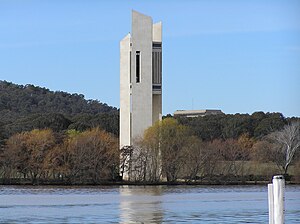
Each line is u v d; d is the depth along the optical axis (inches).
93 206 4512.8
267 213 3924.7
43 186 7637.8
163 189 6983.3
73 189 6958.7
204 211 4084.6
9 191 6569.9
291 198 5369.1
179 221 3486.7
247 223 3366.1
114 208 4335.6
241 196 5698.8
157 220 3545.8
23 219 3602.4
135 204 4697.3
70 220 3545.8
